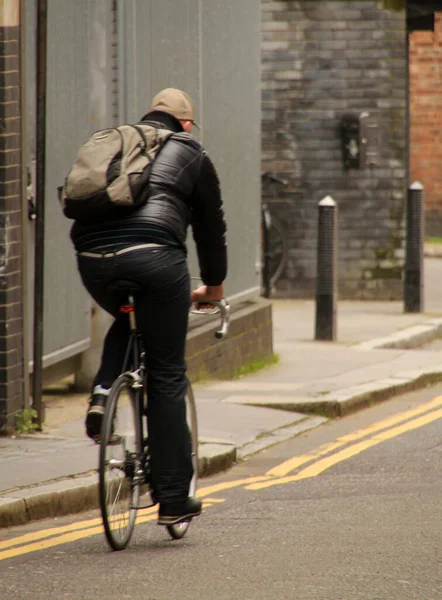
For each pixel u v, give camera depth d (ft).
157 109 65.41
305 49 191.93
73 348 102.27
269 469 87.76
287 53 192.13
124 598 54.39
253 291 135.85
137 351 63.00
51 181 97.86
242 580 57.11
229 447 89.30
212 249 64.03
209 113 123.44
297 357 138.00
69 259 101.45
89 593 55.16
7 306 88.99
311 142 192.85
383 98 191.72
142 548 63.98
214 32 124.36
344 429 102.99
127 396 62.34
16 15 88.58
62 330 100.42
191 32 118.83
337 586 56.03
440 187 266.16
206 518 71.56
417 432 101.09
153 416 63.10
